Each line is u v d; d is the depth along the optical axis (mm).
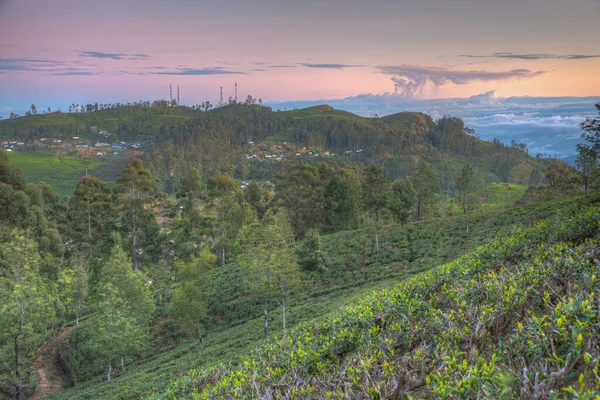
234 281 46094
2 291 27734
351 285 37781
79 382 32531
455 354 4691
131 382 26625
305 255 41844
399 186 64375
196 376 10906
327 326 9242
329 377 5926
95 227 74375
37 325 29734
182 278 33562
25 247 32438
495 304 6277
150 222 68625
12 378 27109
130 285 33344
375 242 49750
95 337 31078
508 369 4398
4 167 63750
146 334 33812
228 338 31891
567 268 6914
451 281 9094
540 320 4887
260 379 7141
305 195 73688
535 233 11141
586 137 32000
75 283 41938
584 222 10094
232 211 67938
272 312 35750
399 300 8500
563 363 4047
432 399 4598
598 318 4562
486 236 41938
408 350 6164
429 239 47344
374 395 4773
